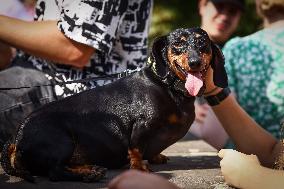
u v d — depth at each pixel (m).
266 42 3.85
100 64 3.51
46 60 3.46
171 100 2.91
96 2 3.29
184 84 2.90
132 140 2.91
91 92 3.02
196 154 3.92
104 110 2.95
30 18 4.88
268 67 3.81
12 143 2.87
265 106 3.82
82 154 2.94
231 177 2.67
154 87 2.92
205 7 5.50
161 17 10.05
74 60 3.33
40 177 2.89
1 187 2.64
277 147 3.30
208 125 3.93
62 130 2.88
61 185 2.71
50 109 2.94
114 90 2.99
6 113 3.44
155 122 2.89
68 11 3.29
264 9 3.90
